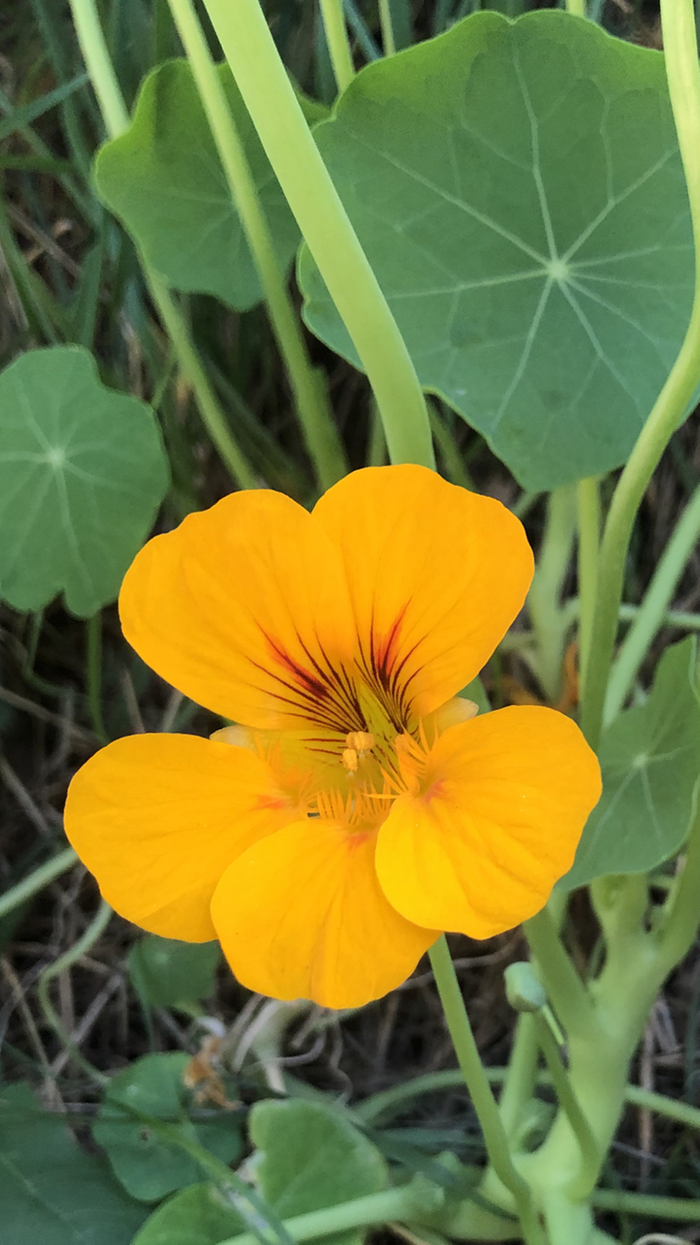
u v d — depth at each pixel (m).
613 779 0.20
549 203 0.19
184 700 0.26
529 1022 0.21
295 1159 0.20
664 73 0.18
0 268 0.25
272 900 0.14
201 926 0.15
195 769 0.15
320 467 0.21
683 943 0.19
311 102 0.19
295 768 0.16
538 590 0.25
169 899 0.15
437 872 0.14
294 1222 0.19
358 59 0.24
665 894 0.26
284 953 0.14
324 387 0.22
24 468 0.20
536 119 0.18
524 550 0.14
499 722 0.14
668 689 0.19
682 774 0.18
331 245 0.14
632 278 0.19
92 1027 0.25
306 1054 0.24
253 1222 0.19
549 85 0.18
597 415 0.18
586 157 0.19
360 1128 0.20
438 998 0.25
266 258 0.19
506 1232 0.20
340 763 0.17
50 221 0.26
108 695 0.27
